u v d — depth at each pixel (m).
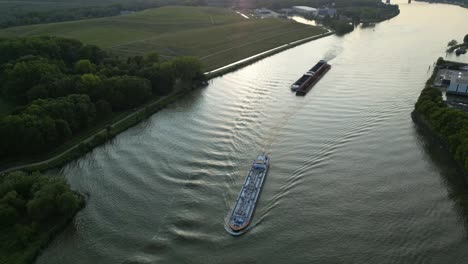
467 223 129.25
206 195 142.75
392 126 194.50
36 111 177.12
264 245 121.31
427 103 194.62
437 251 118.75
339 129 191.00
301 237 124.44
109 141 184.38
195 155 168.62
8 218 127.19
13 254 117.12
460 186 147.50
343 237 124.44
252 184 145.75
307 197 142.50
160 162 164.12
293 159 165.25
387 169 158.75
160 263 114.56
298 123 198.00
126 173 157.38
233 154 168.88
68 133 180.12
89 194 145.75
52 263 116.62
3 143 164.88
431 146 175.50
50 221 131.00
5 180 140.88
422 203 139.12
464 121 169.62
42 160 166.00
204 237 123.69
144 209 136.62
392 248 120.19
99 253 119.50
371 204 138.88
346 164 162.00
